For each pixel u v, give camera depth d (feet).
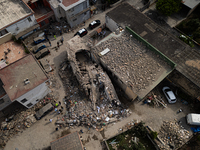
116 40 116.98
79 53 131.85
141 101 113.50
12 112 109.09
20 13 129.70
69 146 85.92
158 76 100.99
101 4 163.53
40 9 149.38
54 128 104.68
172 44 114.11
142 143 99.96
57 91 116.98
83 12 143.02
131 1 164.14
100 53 110.83
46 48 131.13
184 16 152.87
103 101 110.42
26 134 102.68
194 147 97.76
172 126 103.30
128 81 99.81
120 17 130.11
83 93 114.83
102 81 108.47
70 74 123.75
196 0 145.38
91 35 144.36
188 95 112.27
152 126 104.88
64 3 131.95
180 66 104.99
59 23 150.00
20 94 93.40
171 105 112.06
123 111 108.47
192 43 133.08
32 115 107.45
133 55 109.60
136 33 119.65
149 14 155.84
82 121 104.53
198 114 101.24
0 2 135.23
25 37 140.77
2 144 99.30
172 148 97.09
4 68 102.32
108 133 102.63
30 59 106.11
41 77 99.81
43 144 100.07
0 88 99.76
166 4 138.41
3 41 118.83
